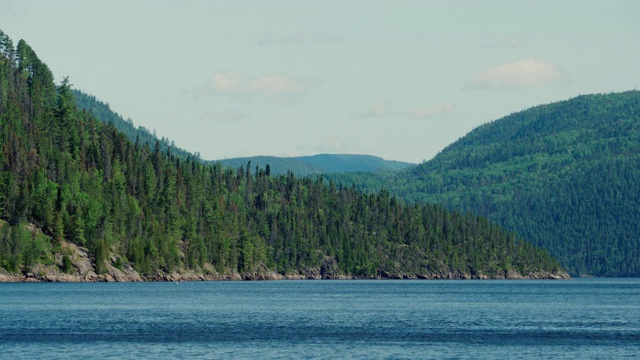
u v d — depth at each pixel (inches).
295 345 6131.9
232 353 5723.4
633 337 6737.2
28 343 6136.8
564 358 5625.0
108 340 6323.8
